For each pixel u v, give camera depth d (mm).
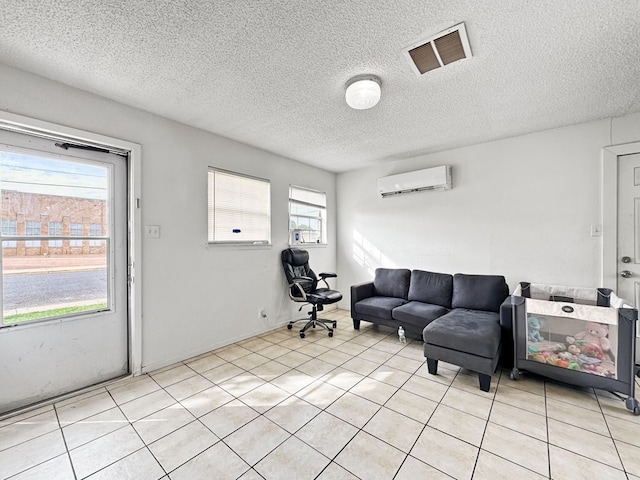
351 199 4738
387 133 3139
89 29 1570
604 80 2105
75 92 2178
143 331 2537
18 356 1998
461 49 1766
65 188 2219
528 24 1555
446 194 3738
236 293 3322
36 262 2086
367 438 1679
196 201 2953
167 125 2729
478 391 2205
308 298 3514
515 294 2750
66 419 1869
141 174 2539
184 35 1631
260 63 1903
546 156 3064
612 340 2004
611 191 2744
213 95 2314
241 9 1441
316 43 1709
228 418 1873
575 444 1621
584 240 2879
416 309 3184
